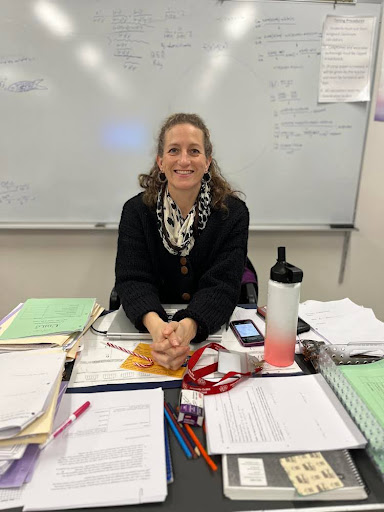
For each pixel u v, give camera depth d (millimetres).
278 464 501
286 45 1606
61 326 845
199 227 1095
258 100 1668
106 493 460
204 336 842
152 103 1652
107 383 694
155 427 571
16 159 1694
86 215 1792
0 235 1810
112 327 898
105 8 1531
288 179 1786
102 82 1617
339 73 1650
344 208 1852
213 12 1553
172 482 488
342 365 723
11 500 455
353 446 531
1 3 1509
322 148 1749
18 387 605
